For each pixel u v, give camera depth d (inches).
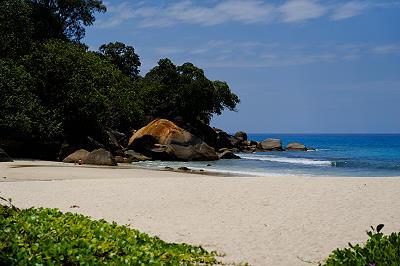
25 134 1758.1
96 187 807.1
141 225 532.4
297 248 432.8
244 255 404.5
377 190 762.2
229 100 3408.0
